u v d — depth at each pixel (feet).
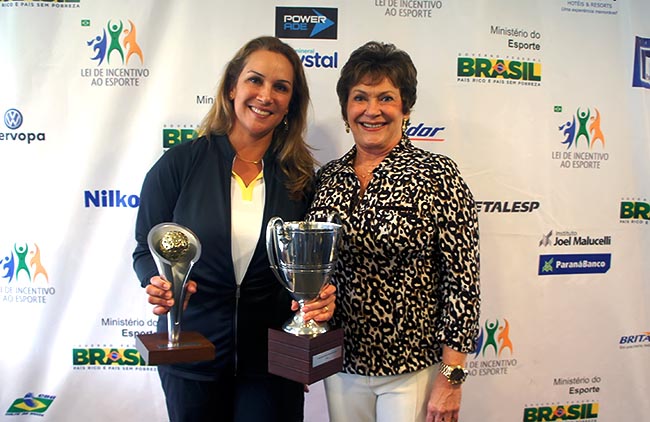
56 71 5.01
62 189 5.10
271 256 3.55
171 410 3.90
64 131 5.06
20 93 5.02
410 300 3.59
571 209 5.35
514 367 5.42
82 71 5.03
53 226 5.13
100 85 5.04
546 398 5.48
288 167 4.17
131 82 5.05
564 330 5.44
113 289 5.17
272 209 3.92
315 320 3.46
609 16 5.27
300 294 3.49
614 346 5.49
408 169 3.63
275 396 3.92
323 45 5.06
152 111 5.07
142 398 5.28
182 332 3.83
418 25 5.09
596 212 5.38
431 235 3.55
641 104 5.35
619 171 5.38
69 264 5.16
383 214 3.53
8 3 4.96
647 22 5.31
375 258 3.57
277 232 3.47
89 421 5.29
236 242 3.84
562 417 5.51
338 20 5.04
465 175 5.24
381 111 3.68
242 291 3.83
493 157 5.24
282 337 3.45
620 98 5.33
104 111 5.05
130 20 4.99
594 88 5.30
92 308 5.19
